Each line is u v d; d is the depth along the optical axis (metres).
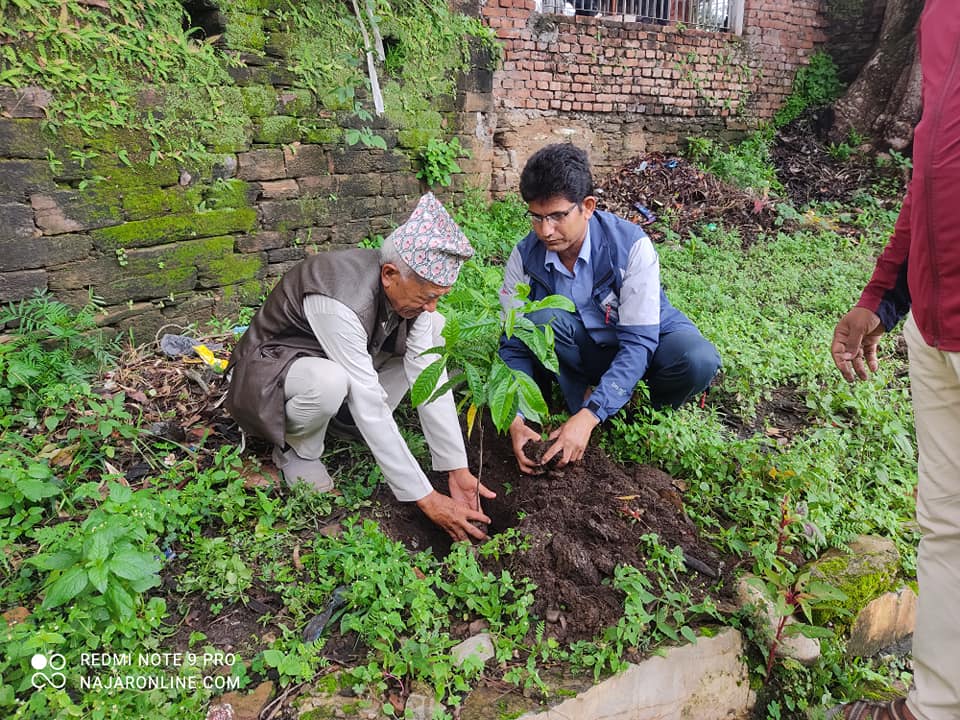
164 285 3.82
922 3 8.63
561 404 3.44
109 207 3.53
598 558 2.41
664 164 7.94
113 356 3.50
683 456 2.97
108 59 3.44
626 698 2.14
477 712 1.97
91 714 1.84
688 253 6.13
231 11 3.97
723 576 2.52
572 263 2.99
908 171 8.30
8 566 2.30
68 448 2.81
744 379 3.85
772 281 5.62
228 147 4.04
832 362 4.05
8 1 3.08
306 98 4.48
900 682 2.66
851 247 6.76
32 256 3.28
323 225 4.75
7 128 3.13
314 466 2.76
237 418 2.68
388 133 5.20
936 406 1.93
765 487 2.96
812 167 8.72
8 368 2.99
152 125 3.64
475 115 6.19
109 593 1.99
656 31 8.07
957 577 1.91
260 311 2.75
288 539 2.49
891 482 3.29
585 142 7.90
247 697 1.98
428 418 2.58
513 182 7.46
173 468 2.71
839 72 9.52
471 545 2.47
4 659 1.98
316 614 2.22
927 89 1.79
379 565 2.25
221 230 4.07
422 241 2.27
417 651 2.04
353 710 1.94
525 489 2.76
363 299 2.43
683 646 2.23
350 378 2.47
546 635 2.22
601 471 2.82
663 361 3.11
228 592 2.24
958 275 1.75
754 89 9.06
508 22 7.12
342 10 4.66
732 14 8.84
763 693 2.42
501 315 2.87
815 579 2.47
